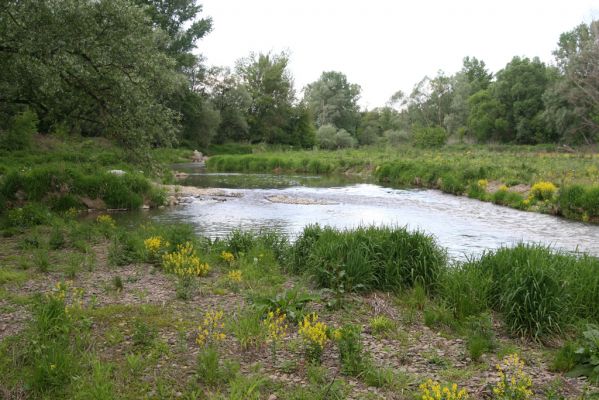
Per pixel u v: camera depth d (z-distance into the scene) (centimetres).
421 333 681
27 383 474
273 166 4425
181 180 3381
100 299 764
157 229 1327
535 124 6519
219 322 672
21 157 2675
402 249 919
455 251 1252
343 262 892
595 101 5331
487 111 7125
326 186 3061
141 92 1485
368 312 761
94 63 1405
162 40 4150
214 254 1104
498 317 756
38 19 1228
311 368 532
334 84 10044
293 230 1528
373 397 485
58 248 1140
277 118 7669
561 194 1895
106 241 1248
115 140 1584
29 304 707
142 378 508
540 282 711
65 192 1861
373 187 2991
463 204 2212
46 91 1367
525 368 573
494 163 3045
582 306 738
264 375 523
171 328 651
